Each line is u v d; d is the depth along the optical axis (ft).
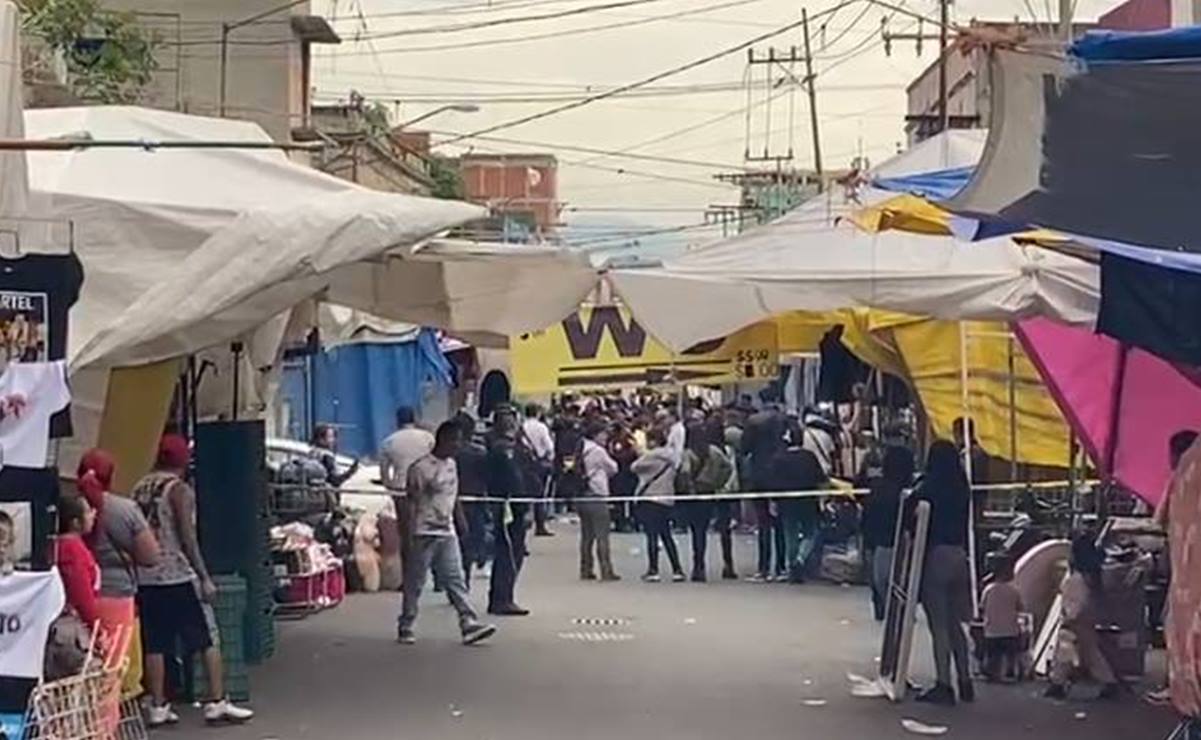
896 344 60.18
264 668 48.29
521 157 253.24
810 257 44.24
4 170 34.01
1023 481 60.39
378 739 38.34
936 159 46.73
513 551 61.05
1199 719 31.09
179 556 39.17
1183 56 21.58
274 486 66.23
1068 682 43.24
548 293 51.85
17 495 28.19
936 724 40.04
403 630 53.78
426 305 51.93
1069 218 22.08
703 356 65.16
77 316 37.93
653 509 72.74
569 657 50.44
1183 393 40.73
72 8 80.28
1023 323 43.01
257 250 37.35
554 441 91.61
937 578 42.19
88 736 29.09
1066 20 50.49
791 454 70.95
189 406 50.70
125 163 41.63
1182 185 21.43
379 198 39.55
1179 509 30.73
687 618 59.57
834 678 46.65
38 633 27.91
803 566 71.20
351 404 94.68
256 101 109.81
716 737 38.58
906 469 52.31
